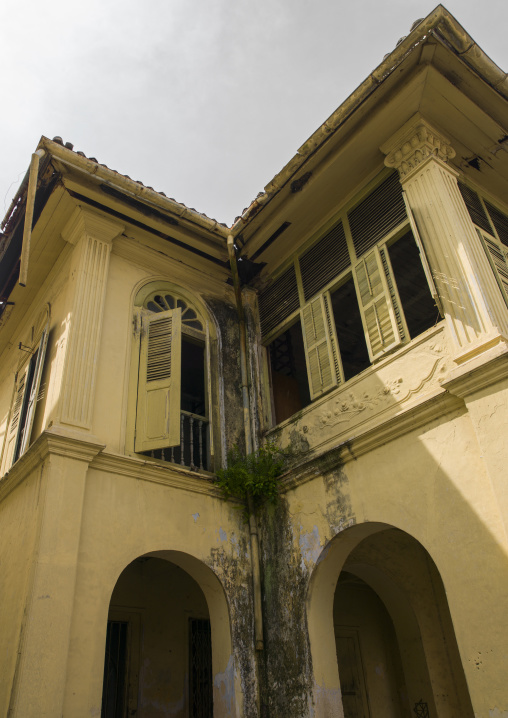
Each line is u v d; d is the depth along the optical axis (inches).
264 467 254.7
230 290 323.3
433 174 228.4
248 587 239.0
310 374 262.7
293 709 207.8
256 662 226.1
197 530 234.5
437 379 202.4
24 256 221.8
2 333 357.4
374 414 222.7
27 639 172.7
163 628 291.1
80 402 227.3
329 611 221.6
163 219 286.7
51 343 268.8
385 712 317.4
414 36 211.9
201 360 352.2
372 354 233.6
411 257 314.3
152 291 289.1
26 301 331.0
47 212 273.0
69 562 192.1
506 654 153.5
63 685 173.8
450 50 217.5
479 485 176.9
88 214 270.5
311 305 278.7
